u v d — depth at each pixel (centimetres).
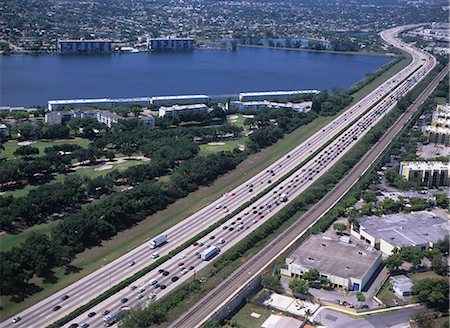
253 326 18638
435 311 19925
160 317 18662
